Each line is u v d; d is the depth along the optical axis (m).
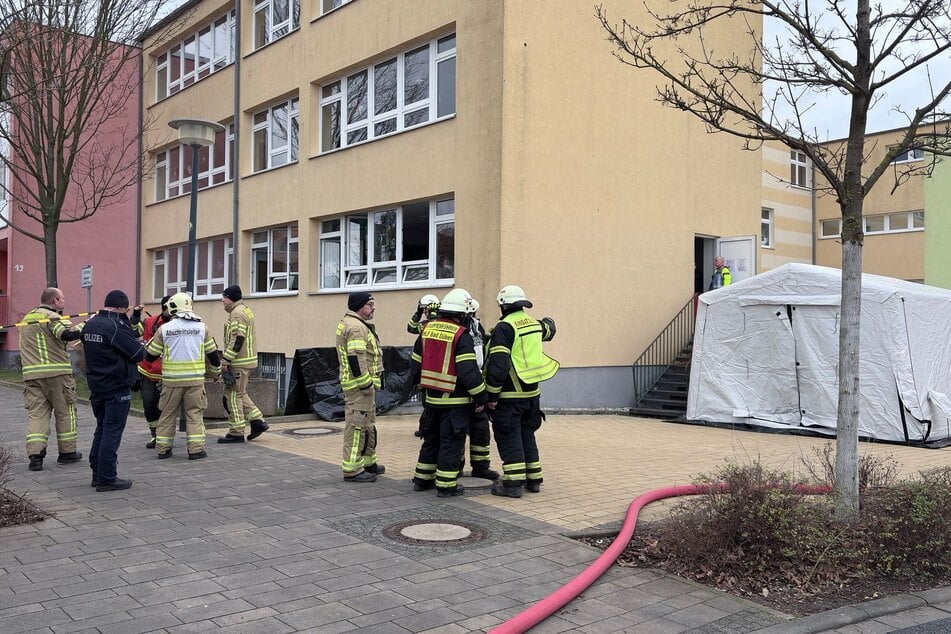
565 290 14.13
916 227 25.22
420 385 7.12
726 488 5.28
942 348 12.35
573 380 14.35
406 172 14.79
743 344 13.11
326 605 4.26
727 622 4.29
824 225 27.08
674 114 16.31
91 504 6.43
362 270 16.11
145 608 4.14
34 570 4.72
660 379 15.77
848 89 5.76
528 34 13.48
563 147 14.05
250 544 5.36
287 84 17.98
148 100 24.28
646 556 5.35
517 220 13.29
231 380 9.79
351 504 6.62
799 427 12.32
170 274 23.75
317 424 11.86
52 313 8.11
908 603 4.71
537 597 4.51
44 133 16.83
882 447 11.10
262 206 18.83
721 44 17.11
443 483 6.93
